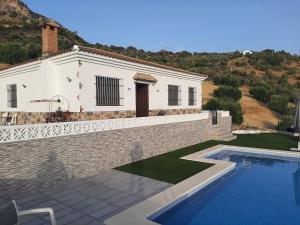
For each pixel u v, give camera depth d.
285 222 7.88
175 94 21.59
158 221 7.68
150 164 13.12
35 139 9.14
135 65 16.67
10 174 8.43
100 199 8.48
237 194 10.23
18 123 17.19
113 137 12.41
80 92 13.48
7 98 18.27
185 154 15.65
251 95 50.03
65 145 10.13
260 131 25.97
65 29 88.06
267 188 10.95
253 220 7.98
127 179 10.62
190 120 18.83
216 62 78.81
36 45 56.91
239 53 93.62
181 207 8.68
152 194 8.92
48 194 8.93
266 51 101.75
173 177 10.86
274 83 58.84
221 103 31.64
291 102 47.06
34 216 7.24
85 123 11.10
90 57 13.73
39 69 14.85
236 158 16.55
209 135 21.33
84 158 10.91
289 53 94.38
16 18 98.06
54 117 13.18
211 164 13.12
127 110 16.47
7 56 50.59
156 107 19.53
